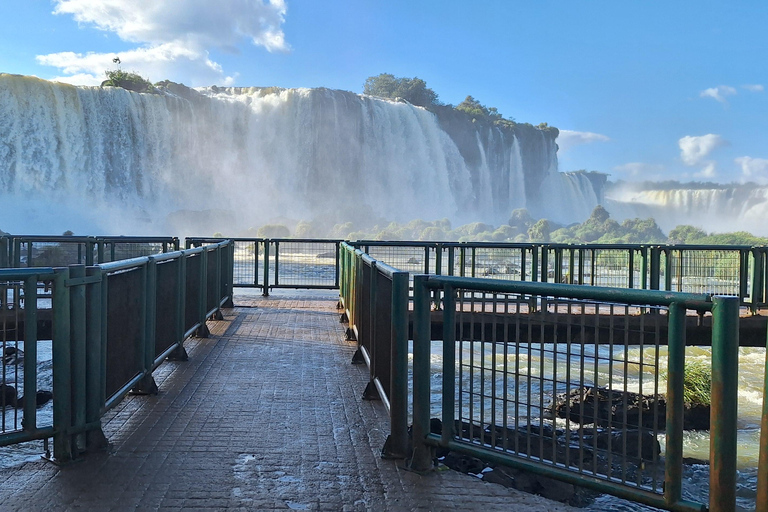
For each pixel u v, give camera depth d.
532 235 90.62
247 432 4.96
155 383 6.15
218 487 3.86
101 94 75.56
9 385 7.46
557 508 3.66
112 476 4.00
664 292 3.01
